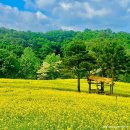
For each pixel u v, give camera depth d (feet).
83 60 238.27
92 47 254.47
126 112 126.93
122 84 280.51
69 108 128.98
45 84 246.88
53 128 90.53
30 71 452.35
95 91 225.35
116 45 242.58
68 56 241.14
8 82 238.89
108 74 263.90
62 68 243.19
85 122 99.45
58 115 111.45
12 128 88.02
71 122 98.99
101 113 120.16
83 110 125.08
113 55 238.89
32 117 108.47
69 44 241.96
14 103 139.85
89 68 243.40
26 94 172.45
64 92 192.65
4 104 135.95
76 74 237.45
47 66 429.38
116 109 134.10
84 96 175.01
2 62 406.41
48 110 122.31
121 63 241.14
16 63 412.57
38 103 141.79
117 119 107.76
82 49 241.14
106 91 242.17
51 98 159.43
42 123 95.86
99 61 242.99
